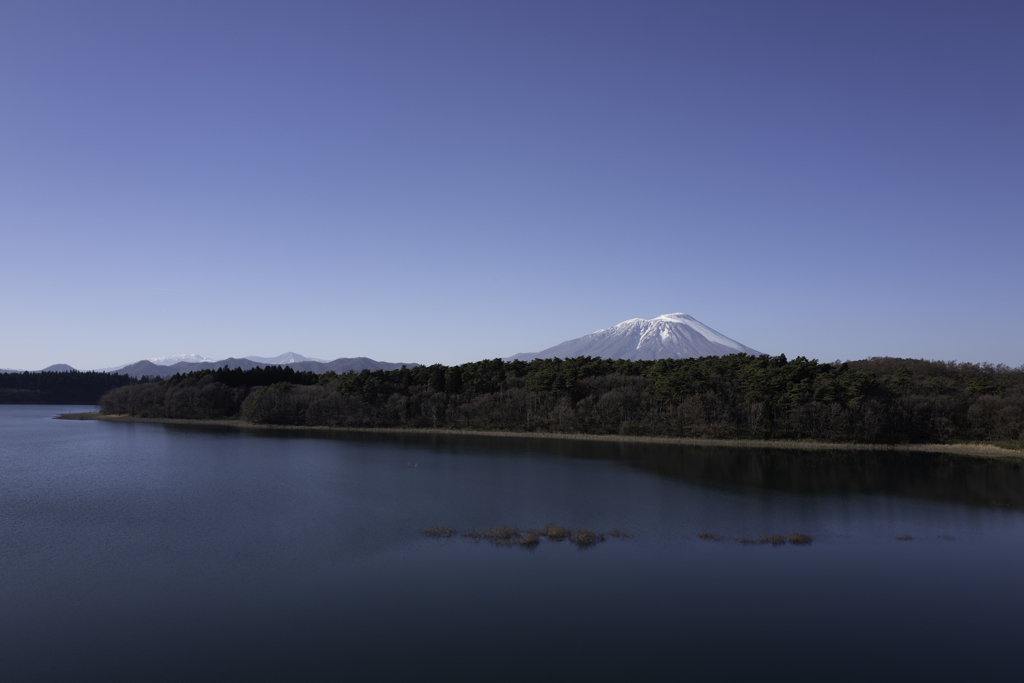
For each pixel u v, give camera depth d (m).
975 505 80.94
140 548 56.41
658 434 164.50
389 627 39.69
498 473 104.06
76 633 38.53
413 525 65.62
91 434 178.88
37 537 60.19
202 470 106.50
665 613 42.66
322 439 163.75
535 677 33.41
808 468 113.19
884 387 160.12
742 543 60.31
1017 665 35.84
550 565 52.41
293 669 34.09
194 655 35.66
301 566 51.38
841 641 38.81
